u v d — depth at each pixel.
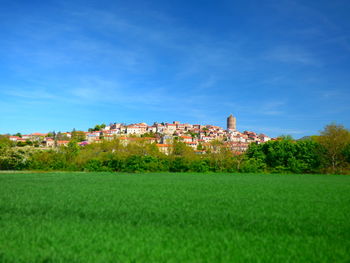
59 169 72.62
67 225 14.55
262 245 11.48
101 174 59.84
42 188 32.88
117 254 10.28
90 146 106.06
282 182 43.31
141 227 14.20
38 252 10.52
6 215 16.95
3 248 10.95
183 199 24.14
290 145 77.88
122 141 105.62
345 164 71.31
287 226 14.67
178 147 84.50
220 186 36.25
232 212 18.34
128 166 70.19
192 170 71.75
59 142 198.88
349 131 70.06
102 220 15.82
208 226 14.59
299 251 10.77
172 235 12.84
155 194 27.52
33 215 17.03
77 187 34.16
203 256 10.16
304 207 20.53
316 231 13.72
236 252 10.60
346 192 30.31
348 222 15.68
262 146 85.75
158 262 9.52
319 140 72.69
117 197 25.12
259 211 18.83
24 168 72.69
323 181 45.69
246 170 71.50
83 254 10.30
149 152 85.31
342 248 11.17
